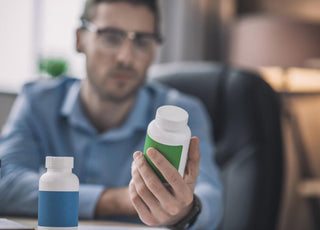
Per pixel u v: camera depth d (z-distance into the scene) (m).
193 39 2.87
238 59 2.86
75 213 0.68
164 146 0.69
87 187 1.02
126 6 1.23
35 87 1.41
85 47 1.29
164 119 0.69
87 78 1.29
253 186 1.37
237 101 1.47
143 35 1.24
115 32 1.22
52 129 1.35
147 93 1.43
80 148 1.33
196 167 0.75
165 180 0.71
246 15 2.95
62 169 0.67
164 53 2.74
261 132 1.42
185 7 2.84
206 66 1.61
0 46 2.62
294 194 2.74
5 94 2.03
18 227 0.59
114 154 1.32
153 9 1.26
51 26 2.78
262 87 1.46
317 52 2.74
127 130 1.32
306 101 2.97
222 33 2.98
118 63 1.23
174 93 1.44
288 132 2.76
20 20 2.68
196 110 1.40
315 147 2.91
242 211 1.38
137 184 0.75
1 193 1.03
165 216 0.76
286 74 2.80
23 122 1.35
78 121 1.32
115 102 1.29
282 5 3.06
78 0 2.83
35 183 1.04
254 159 1.39
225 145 1.46
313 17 3.09
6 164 1.13
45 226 0.66
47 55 2.54
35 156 1.33
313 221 2.64
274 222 1.38
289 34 2.72
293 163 2.76
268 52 2.74
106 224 0.88
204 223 0.98
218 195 1.08
